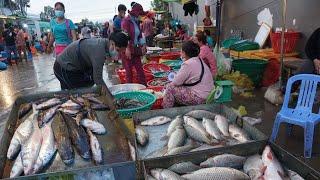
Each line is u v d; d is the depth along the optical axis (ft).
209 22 40.86
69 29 18.29
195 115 11.64
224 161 7.66
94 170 6.88
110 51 13.08
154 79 21.27
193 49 14.37
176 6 69.77
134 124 11.10
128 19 19.61
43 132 9.76
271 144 7.98
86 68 14.33
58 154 8.71
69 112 11.66
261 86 22.89
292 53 22.86
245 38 32.83
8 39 53.01
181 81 14.15
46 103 12.76
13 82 34.22
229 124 10.64
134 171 7.07
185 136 9.91
